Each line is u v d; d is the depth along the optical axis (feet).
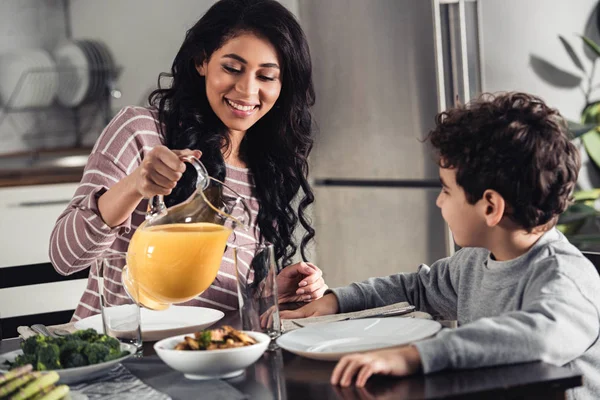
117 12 13.07
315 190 11.98
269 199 6.45
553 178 4.13
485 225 4.25
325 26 11.55
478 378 3.47
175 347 3.92
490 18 10.16
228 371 3.76
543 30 10.47
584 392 4.11
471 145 4.12
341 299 5.16
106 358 3.87
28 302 9.19
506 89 10.27
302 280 5.61
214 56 6.00
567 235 10.38
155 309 4.84
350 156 11.34
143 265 4.28
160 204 4.61
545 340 3.64
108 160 5.97
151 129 6.27
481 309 4.46
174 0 13.08
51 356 3.81
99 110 13.17
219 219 4.46
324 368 3.83
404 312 4.86
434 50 9.73
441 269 5.19
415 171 10.25
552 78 10.53
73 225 5.22
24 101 12.98
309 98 6.63
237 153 6.49
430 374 3.56
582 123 10.63
